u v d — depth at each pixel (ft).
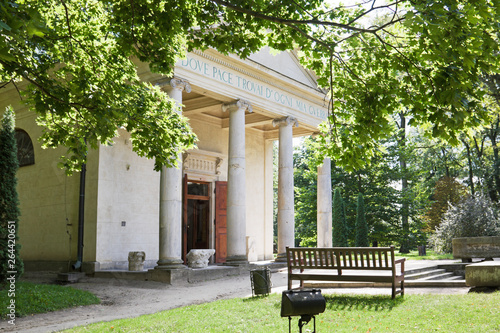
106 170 65.92
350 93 29.14
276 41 29.04
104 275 61.52
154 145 32.58
